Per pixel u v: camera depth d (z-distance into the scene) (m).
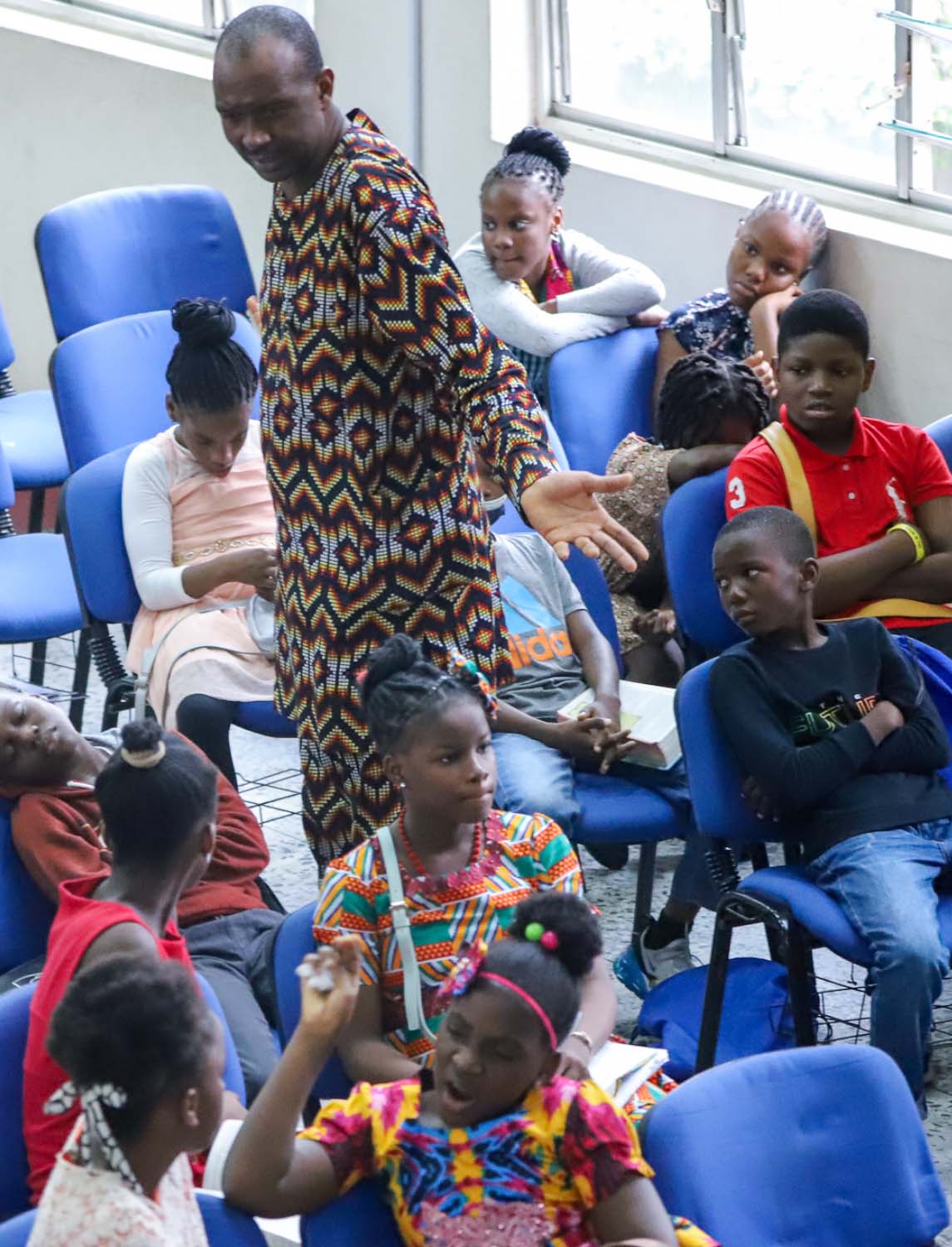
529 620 6.00
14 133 10.49
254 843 5.11
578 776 5.77
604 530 3.86
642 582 6.77
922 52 7.61
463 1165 3.28
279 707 4.70
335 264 4.14
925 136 7.57
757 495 5.86
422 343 4.07
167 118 9.94
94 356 7.11
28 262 10.66
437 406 4.29
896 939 4.72
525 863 4.08
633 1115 3.85
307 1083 3.16
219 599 6.31
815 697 5.09
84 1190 2.80
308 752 4.62
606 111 8.84
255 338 7.35
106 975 2.88
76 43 10.17
